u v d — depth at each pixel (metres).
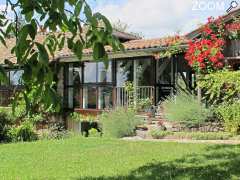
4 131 17.64
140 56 19.45
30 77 2.52
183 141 14.07
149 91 19.23
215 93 15.59
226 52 16.25
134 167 9.80
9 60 2.64
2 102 21.33
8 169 10.20
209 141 13.85
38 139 18.00
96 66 21.23
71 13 2.59
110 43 2.70
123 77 20.38
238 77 15.20
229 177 8.22
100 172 9.44
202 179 8.12
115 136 16.56
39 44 2.45
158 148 12.59
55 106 2.68
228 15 16.09
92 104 21.34
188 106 15.75
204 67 15.91
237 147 12.05
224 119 14.90
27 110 2.67
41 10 2.51
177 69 19.36
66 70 22.30
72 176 9.15
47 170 9.98
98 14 2.59
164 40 19.28
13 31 2.68
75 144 14.20
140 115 18.02
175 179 8.22
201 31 16.22
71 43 2.78
